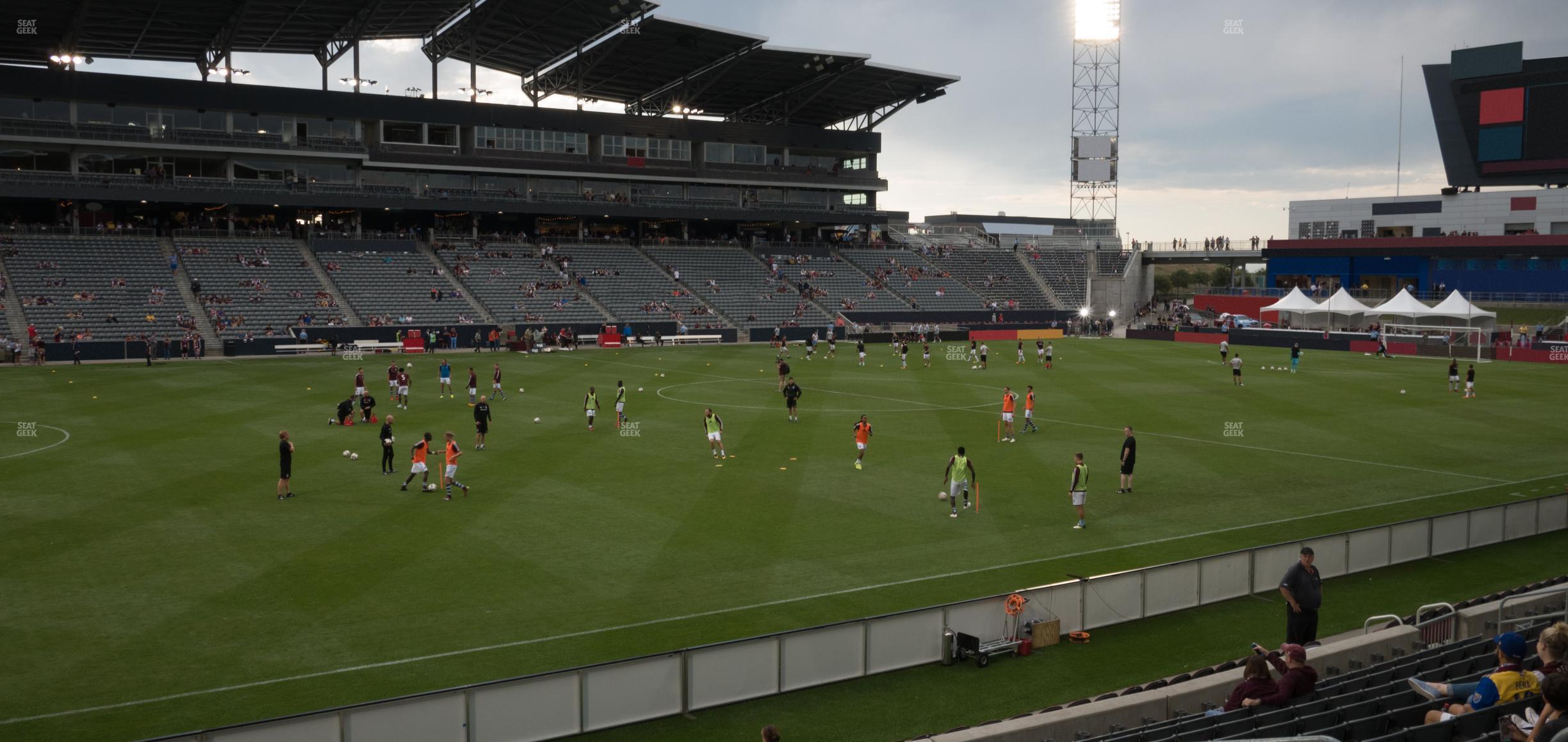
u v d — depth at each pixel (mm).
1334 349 87125
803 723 15156
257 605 19719
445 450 32500
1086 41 119438
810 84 101438
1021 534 25641
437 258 91125
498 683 13664
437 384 56406
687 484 30906
